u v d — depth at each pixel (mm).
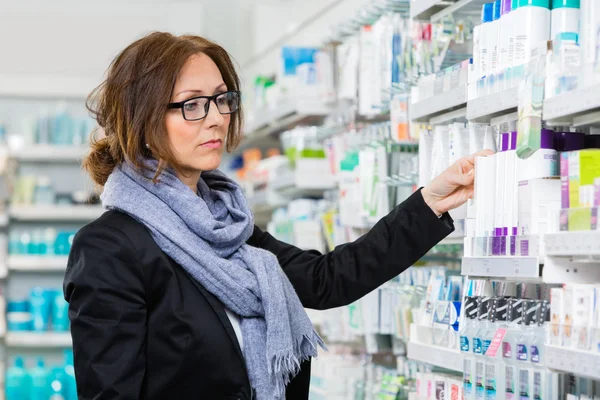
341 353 4770
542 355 2240
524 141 2139
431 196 2479
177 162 2234
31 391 7398
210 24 8742
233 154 8531
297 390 2414
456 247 3633
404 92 3678
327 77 4746
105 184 2311
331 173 4918
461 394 2748
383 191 3768
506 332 2391
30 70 8406
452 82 2773
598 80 1973
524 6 2342
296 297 2408
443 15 3070
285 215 6012
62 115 8422
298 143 5590
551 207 2215
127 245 2154
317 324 5516
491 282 2686
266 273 2301
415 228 2465
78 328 2127
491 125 2639
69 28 8398
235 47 8750
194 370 2150
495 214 2391
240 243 2322
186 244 2189
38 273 8594
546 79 2135
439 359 2770
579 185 2059
